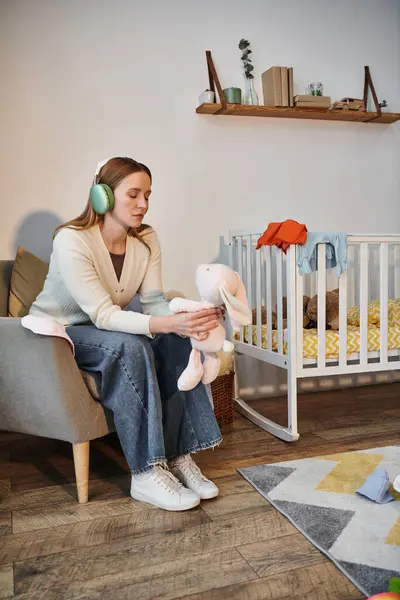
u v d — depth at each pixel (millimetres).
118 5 2525
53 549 1324
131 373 1517
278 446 2035
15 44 2398
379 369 2320
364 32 2953
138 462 1548
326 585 1146
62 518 1492
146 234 1842
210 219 2732
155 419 1517
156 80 2604
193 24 2643
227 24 2697
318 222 2934
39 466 1904
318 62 2871
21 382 1570
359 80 2959
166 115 2629
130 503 1579
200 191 2707
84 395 1566
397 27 3023
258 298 2369
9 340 1546
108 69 2531
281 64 2803
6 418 1651
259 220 2818
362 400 2709
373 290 3023
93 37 2502
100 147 2539
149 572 1210
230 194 2758
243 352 2551
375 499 1512
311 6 2840
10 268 2213
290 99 2682
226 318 2631
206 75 2676
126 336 1540
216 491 1575
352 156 2982
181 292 2541
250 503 1546
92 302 1571
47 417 1569
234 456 1935
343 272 2182
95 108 2523
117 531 1407
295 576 1181
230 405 2365
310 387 2938
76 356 1610
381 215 3066
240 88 2705
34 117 2443
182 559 1260
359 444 2025
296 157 2869
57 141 2479
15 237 2447
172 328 1497
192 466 1656
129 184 1592
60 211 2498
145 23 2570
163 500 1521
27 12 2404
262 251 2775
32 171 2455
